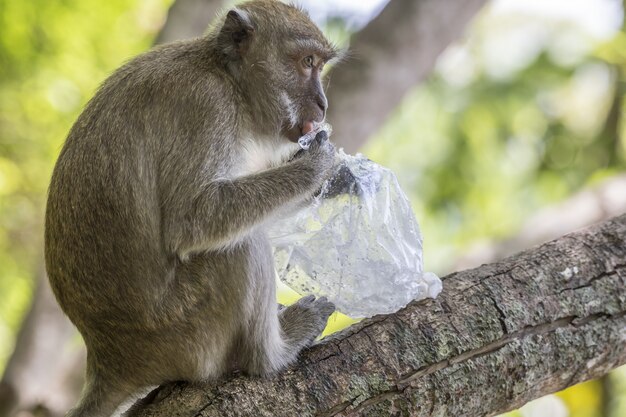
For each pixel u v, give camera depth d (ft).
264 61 37.58
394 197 34.47
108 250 32.71
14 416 60.95
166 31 59.41
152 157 33.47
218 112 34.96
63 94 76.89
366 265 33.96
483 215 84.69
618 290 34.27
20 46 76.18
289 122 38.22
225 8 39.47
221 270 33.50
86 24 77.10
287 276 35.27
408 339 32.19
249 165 37.45
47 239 34.01
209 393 31.86
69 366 60.49
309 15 40.91
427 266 81.20
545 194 85.35
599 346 33.63
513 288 33.73
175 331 33.06
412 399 31.37
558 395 74.33
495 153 87.25
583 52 87.04
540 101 87.51
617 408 75.36
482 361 32.27
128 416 32.53
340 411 31.04
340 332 33.14
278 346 33.06
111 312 33.06
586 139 86.12
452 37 59.57
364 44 58.29
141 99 33.99
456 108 88.12
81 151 33.40
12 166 78.95
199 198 33.53
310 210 34.88
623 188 65.46
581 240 35.58
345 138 56.75
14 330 80.38
